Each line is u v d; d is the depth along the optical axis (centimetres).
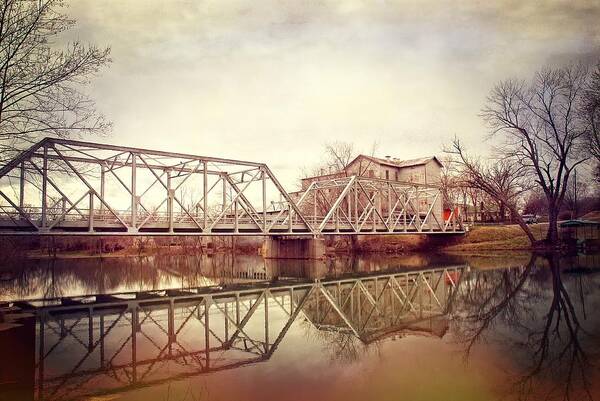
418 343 1394
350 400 925
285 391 994
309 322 1812
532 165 4884
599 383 989
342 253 6334
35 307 2364
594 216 6194
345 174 6575
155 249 8912
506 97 4953
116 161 3281
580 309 1836
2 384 1091
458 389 970
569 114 4638
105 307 2338
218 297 2650
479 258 4556
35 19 1970
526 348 1292
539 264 3616
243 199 3950
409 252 6181
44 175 2633
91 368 1215
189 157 3478
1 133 1958
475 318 1755
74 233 2808
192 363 1245
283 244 5825
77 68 2092
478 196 8081
